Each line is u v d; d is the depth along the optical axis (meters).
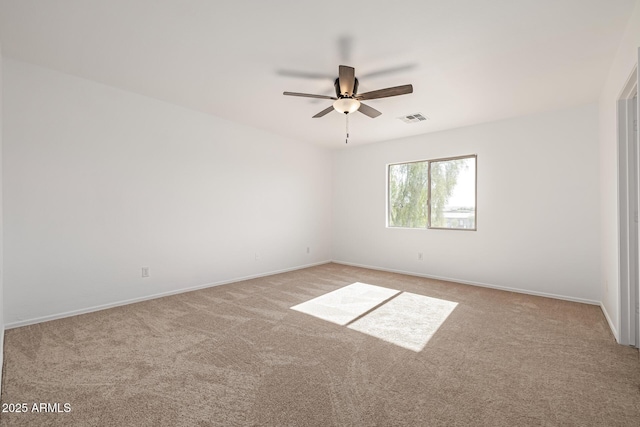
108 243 3.43
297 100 3.77
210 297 3.87
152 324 2.95
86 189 3.27
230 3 2.00
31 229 2.94
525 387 1.92
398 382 1.97
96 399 1.78
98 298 3.36
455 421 1.60
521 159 4.22
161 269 3.88
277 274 5.27
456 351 2.41
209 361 2.23
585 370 2.12
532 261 4.13
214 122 4.41
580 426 1.57
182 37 2.42
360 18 2.14
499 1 1.96
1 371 2.03
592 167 3.72
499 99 3.62
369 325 2.95
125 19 2.20
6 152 2.79
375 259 5.83
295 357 2.30
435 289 4.31
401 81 3.12
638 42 1.98
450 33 2.31
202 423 1.58
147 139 3.73
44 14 2.14
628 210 2.57
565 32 2.29
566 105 3.81
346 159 6.31
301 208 5.84
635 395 1.83
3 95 2.77
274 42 2.47
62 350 2.39
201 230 4.29
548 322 3.05
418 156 5.25
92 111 3.30
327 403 1.75
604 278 3.39
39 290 2.98
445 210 5.01
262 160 5.11
